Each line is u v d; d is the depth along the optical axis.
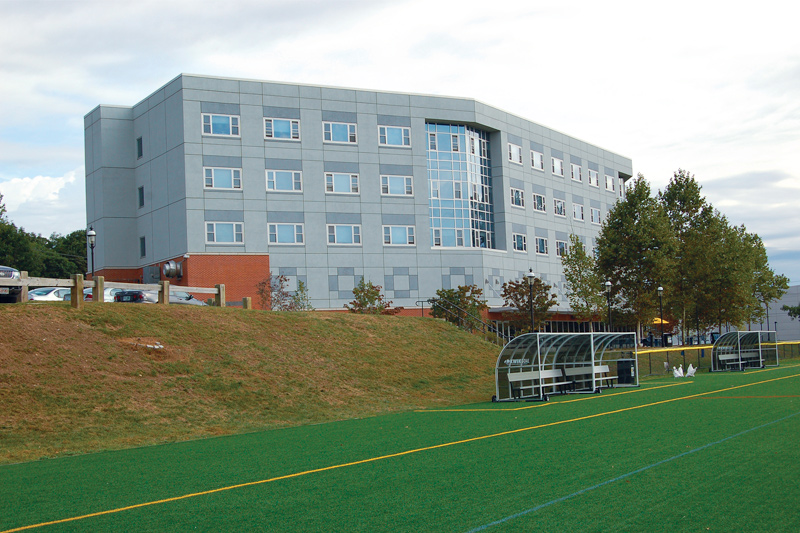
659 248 50.97
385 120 58.00
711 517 7.33
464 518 7.60
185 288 27.45
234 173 52.62
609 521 7.29
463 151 61.81
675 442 12.25
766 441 12.04
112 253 56.16
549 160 70.38
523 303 50.59
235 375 22.14
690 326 58.16
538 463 10.68
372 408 22.03
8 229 65.56
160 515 8.23
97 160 57.34
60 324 21.02
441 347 32.38
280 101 54.47
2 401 16.47
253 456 12.72
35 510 8.72
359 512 8.04
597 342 26.61
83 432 15.96
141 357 21.02
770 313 106.81
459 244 60.53
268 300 44.03
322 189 55.19
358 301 44.41
